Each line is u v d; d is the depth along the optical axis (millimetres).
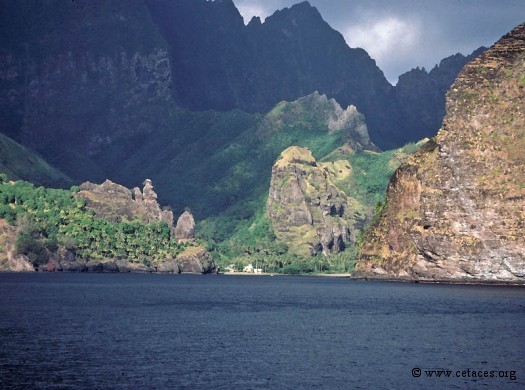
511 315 141625
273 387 75438
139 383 76625
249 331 115500
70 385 75562
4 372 80938
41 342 101000
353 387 75750
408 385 76688
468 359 90312
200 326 121688
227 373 81625
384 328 120250
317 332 114688
